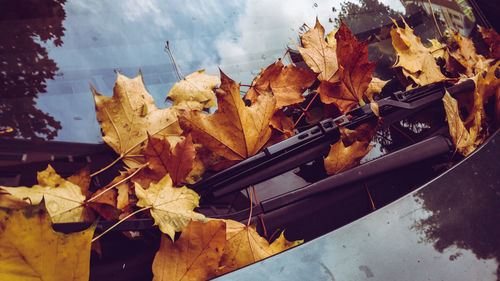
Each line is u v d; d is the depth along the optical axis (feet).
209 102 1.56
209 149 1.38
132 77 1.59
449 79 1.78
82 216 1.18
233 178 1.34
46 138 1.35
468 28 2.33
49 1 1.60
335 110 1.69
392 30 1.77
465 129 1.53
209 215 1.32
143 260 1.24
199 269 1.13
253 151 1.42
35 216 0.91
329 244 1.10
